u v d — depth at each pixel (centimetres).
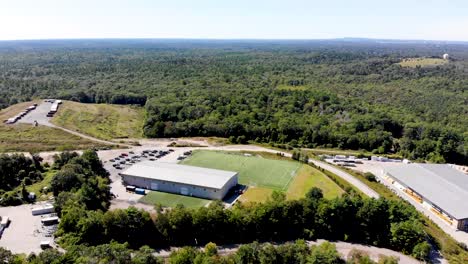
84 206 8325
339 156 14275
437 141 15338
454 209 9494
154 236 7838
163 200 9788
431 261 7619
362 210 8419
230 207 9419
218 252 7562
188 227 7988
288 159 13438
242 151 14362
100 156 13250
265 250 6919
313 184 11088
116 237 7612
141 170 10875
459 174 11925
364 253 7775
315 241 8188
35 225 8031
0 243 7312
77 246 6875
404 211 8525
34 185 10106
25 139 13975
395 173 11931
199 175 10581
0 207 8762
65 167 10138
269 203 8481
